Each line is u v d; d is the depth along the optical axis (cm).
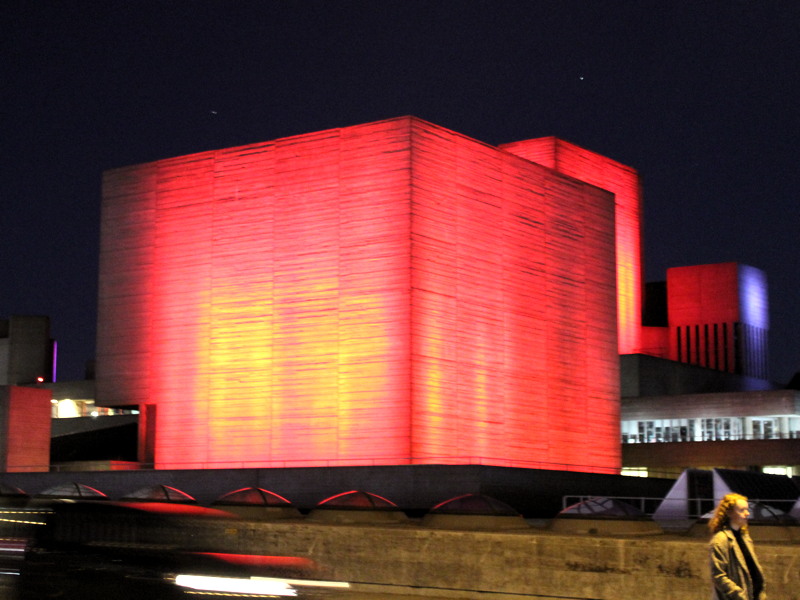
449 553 2503
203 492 5441
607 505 3081
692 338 9906
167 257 6247
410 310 5372
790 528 2891
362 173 5609
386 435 5362
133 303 6341
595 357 6650
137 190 6425
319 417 5581
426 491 4931
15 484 6025
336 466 5153
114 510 2275
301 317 5709
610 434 6675
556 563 2366
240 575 2158
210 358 6003
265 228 5900
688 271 10031
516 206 6156
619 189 8881
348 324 5553
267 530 2669
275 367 5762
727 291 9831
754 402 7625
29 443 6794
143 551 2183
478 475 4841
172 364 6141
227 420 5894
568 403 6366
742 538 1249
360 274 5544
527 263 6188
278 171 5897
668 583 2216
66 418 8281
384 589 2558
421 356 5409
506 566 2427
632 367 8356
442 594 2489
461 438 5588
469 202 5822
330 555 2639
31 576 2203
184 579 2138
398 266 5431
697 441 7488
